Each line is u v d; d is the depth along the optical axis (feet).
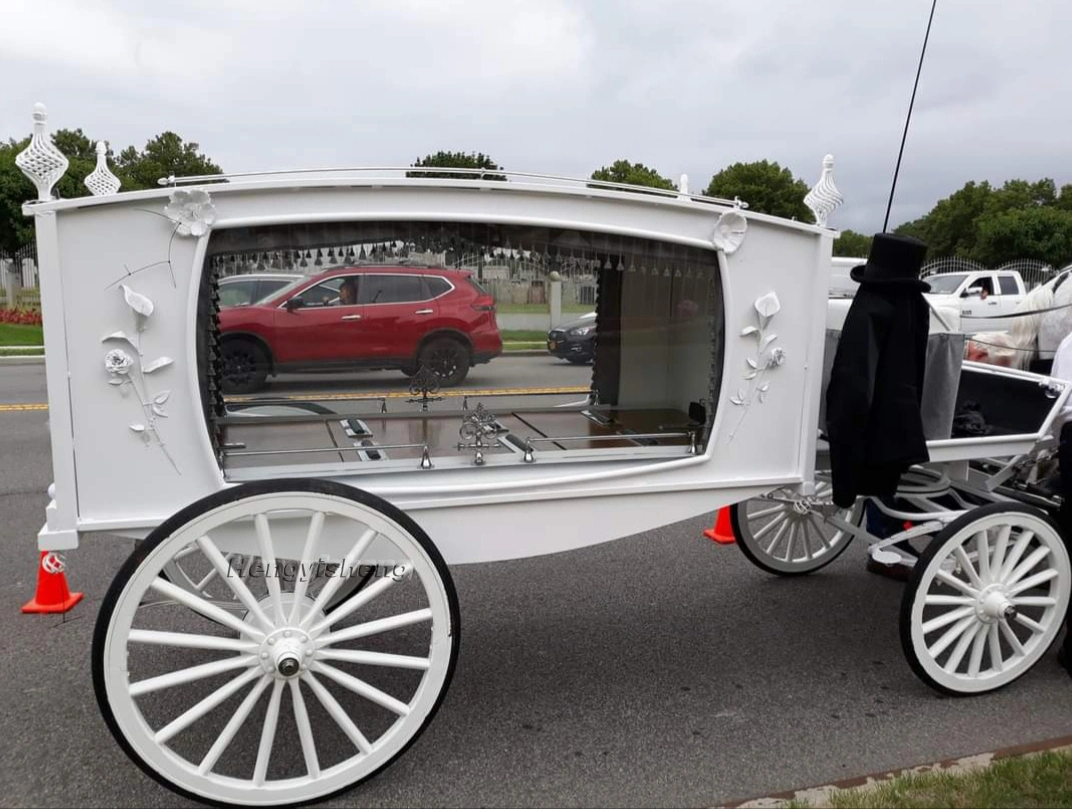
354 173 9.48
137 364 7.93
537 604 14.05
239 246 8.14
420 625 13.05
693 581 15.12
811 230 10.00
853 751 9.75
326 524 8.35
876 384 10.02
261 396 9.31
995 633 10.90
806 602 14.19
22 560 15.64
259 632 8.16
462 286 9.85
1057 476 12.71
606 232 9.18
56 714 10.39
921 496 12.03
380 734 9.99
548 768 9.39
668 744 9.89
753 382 10.12
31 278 63.87
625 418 11.31
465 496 9.07
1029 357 16.55
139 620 12.94
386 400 9.81
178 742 9.78
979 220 112.98
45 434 26.37
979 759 9.45
